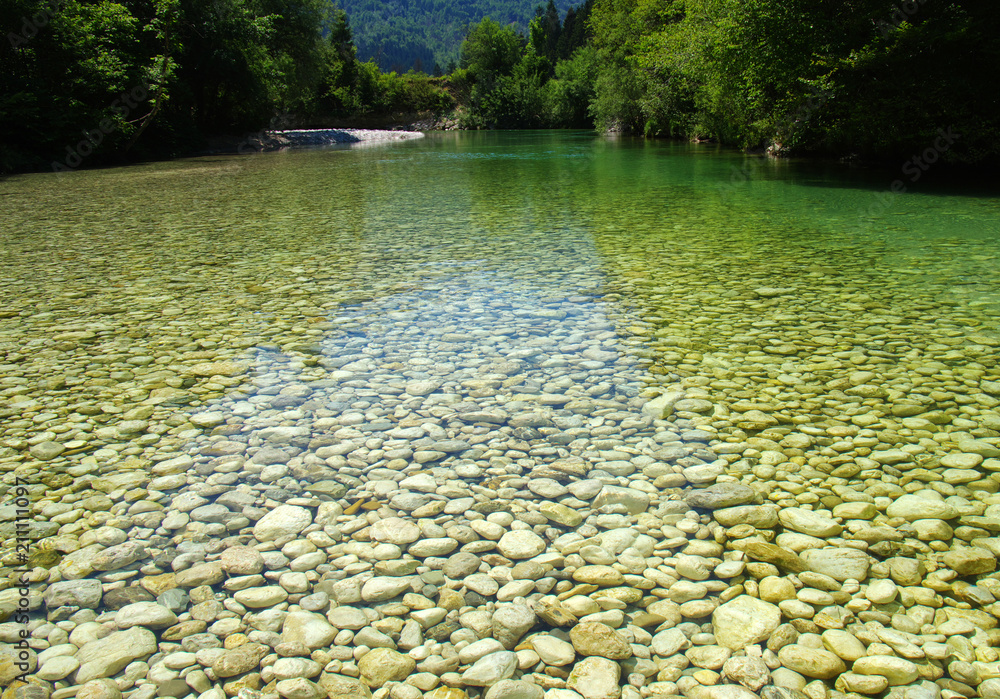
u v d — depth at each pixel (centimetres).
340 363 444
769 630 210
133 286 635
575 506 283
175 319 536
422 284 632
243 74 2802
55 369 434
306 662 199
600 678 191
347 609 224
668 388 395
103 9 2216
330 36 5616
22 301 585
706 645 206
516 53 6494
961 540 253
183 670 197
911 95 1542
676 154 2270
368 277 661
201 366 439
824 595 227
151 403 385
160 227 960
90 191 1406
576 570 243
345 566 247
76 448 335
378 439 344
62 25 1998
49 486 301
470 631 213
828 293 575
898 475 297
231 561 249
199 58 2700
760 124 2011
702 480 300
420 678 193
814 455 317
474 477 307
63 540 262
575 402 381
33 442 341
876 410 359
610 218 997
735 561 246
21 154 1933
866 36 1570
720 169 1753
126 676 194
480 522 273
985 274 622
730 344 462
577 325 509
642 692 187
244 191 1395
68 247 817
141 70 2267
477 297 587
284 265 716
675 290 596
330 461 323
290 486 301
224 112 3050
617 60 3656
